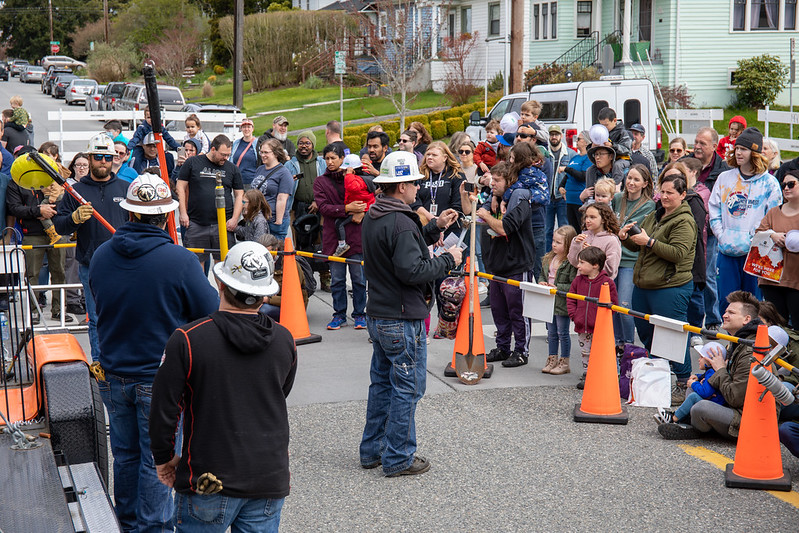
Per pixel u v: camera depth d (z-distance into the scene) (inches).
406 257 208.2
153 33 2429.9
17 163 233.0
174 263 173.5
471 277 293.6
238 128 815.7
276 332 142.9
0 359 203.0
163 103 1214.3
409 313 213.5
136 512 183.2
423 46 1328.7
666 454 233.9
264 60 1889.8
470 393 286.7
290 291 350.0
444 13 1501.0
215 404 137.9
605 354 259.4
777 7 1214.9
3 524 142.2
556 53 1344.7
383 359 222.7
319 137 1235.9
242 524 142.5
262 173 410.0
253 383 139.7
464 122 1250.6
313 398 283.9
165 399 137.9
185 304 175.8
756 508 200.5
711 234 367.6
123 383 174.9
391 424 218.8
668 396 273.9
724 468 224.4
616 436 247.4
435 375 306.2
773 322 244.8
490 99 1288.1
